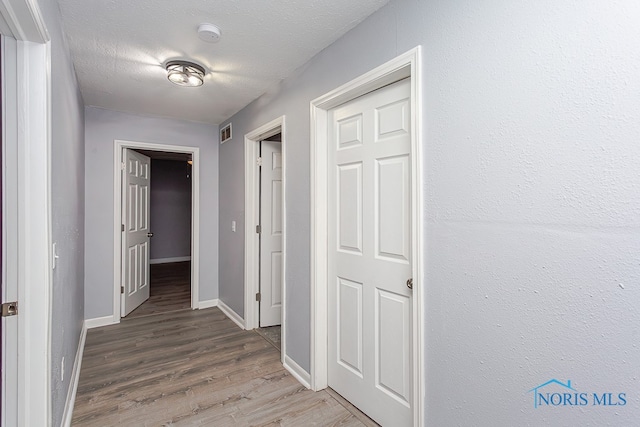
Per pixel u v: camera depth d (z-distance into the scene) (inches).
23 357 48.4
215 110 132.1
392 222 66.6
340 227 81.6
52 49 55.7
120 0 61.9
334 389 84.0
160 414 73.7
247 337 118.6
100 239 129.9
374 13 65.6
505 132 44.2
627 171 34.3
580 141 37.4
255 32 73.5
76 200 96.5
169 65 87.6
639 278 33.6
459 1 49.6
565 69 38.5
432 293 54.4
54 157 57.8
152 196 271.6
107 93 112.3
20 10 40.5
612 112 35.2
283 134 98.7
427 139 54.7
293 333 94.0
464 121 49.2
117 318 132.6
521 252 42.8
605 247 35.9
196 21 69.3
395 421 66.2
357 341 76.5
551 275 40.0
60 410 63.4
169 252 279.7
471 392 48.8
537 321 41.3
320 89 82.1
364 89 70.2
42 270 49.4
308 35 74.7
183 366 96.5
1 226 47.4
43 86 49.3
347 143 78.7
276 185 131.1
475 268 48.0
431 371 54.7
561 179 39.1
